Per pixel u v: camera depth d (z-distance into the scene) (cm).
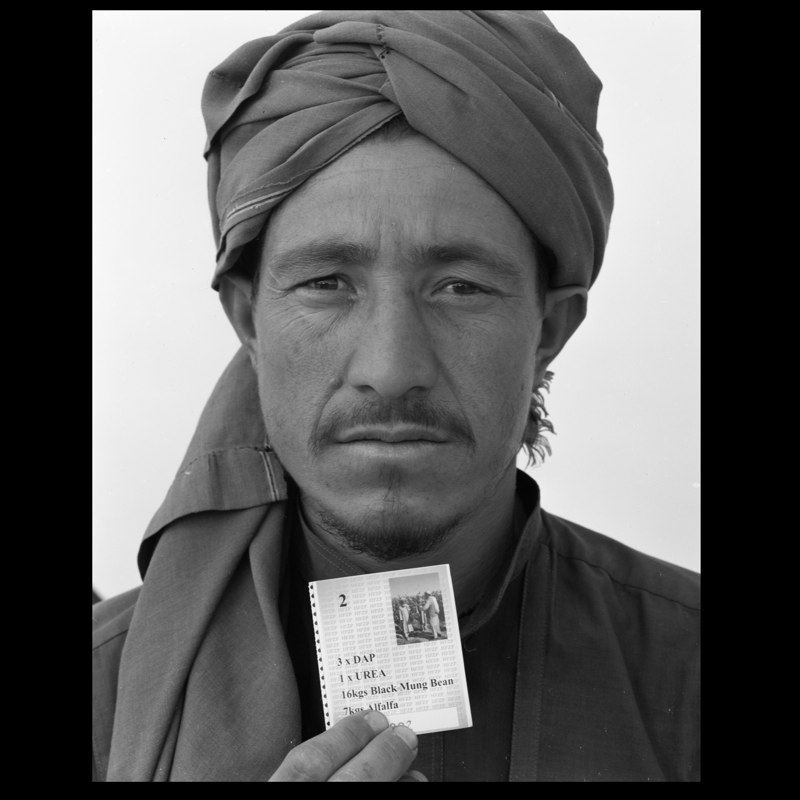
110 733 123
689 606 129
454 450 105
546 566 128
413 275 104
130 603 137
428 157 104
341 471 105
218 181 118
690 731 118
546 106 110
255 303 115
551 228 109
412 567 115
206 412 132
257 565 119
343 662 104
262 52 117
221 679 114
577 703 116
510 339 108
